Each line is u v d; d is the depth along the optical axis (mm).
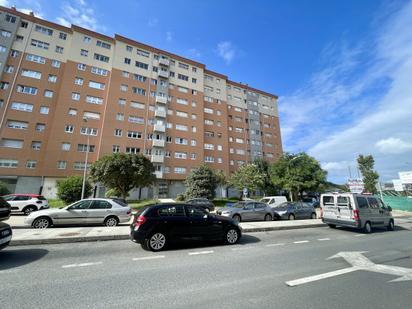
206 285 4094
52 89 32156
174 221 6926
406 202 26109
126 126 35219
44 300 3410
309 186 30922
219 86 50125
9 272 4645
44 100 31359
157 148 37250
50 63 32750
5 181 27750
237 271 4895
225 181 33438
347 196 11109
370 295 3725
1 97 29094
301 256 6219
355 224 10492
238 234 7836
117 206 11430
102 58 36250
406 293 3818
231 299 3527
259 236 9281
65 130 31281
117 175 22484
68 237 7758
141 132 36375
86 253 6258
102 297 3545
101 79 35438
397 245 7848
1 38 30453
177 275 4602
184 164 39438
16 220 12602
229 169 47375
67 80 32750
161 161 36406
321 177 31578
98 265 5199
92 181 23188
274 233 10125
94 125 33406
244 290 3883
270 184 37062
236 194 44750
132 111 36312
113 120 34281
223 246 7305
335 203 11602
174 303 3373
